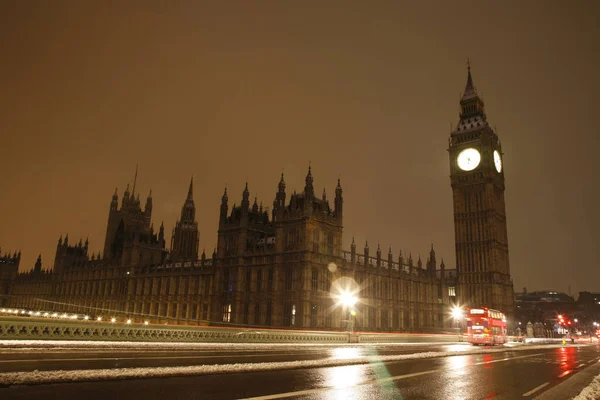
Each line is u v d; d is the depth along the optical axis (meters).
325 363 27.31
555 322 192.38
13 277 187.50
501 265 127.12
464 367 29.55
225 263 97.44
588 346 74.00
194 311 104.94
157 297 116.19
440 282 128.38
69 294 150.75
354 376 22.86
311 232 85.44
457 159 135.25
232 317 92.19
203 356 31.75
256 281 91.19
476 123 135.75
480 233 127.06
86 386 17.22
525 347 62.56
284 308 84.31
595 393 19.36
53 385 17.20
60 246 168.00
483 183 129.50
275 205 96.88
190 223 148.25
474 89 142.00
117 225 180.62
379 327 100.44
